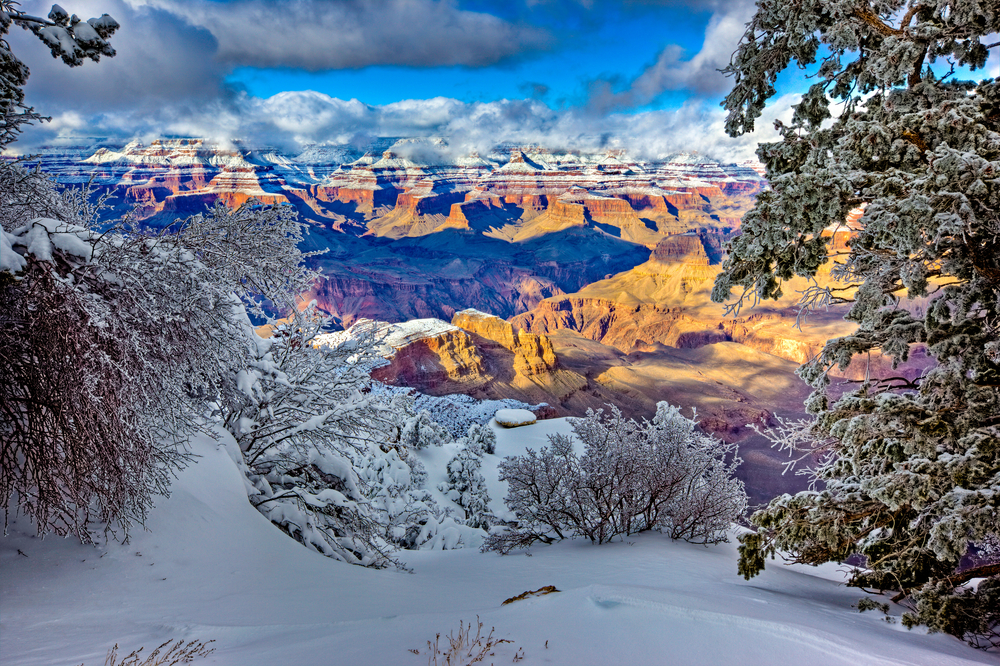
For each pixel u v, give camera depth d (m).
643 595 4.73
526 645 3.69
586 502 14.61
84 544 7.55
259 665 3.88
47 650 4.72
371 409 13.12
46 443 6.62
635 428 15.16
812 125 8.39
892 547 8.07
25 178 8.46
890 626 7.02
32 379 6.43
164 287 7.42
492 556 14.59
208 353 8.50
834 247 8.13
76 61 7.92
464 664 3.35
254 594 7.42
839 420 7.80
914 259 6.83
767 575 10.69
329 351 13.60
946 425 7.31
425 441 39.22
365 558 12.33
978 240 6.53
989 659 5.72
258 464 12.88
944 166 6.13
